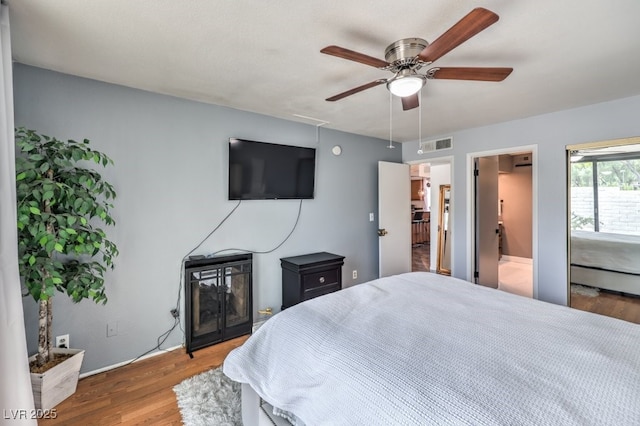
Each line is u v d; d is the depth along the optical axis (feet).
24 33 5.44
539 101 9.21
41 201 5.87
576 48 5.99
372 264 14.28
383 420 3.24
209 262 8.95
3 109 4.45
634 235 9.80
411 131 13.06
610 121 9.22
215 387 6.95
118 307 7.95
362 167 13.75
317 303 5.95
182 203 8.91
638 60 6.52
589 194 10.32
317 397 3.95
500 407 3.03
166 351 8.69
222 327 9.27
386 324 4.98
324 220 12.42
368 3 4.63
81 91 7.38
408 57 5.45
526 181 19.44
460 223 13.03
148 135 8.32
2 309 4.42
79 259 7.31
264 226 10.65
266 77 7.38
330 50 4.74
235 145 9.59
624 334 4.58
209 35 5.53
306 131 11.73
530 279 16.11
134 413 6.16
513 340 4.40
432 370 3.68
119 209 7.92
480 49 6.00
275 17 4.98
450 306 5.78
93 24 5.17
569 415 2.90
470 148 12.62
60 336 7.20
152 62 6.59
